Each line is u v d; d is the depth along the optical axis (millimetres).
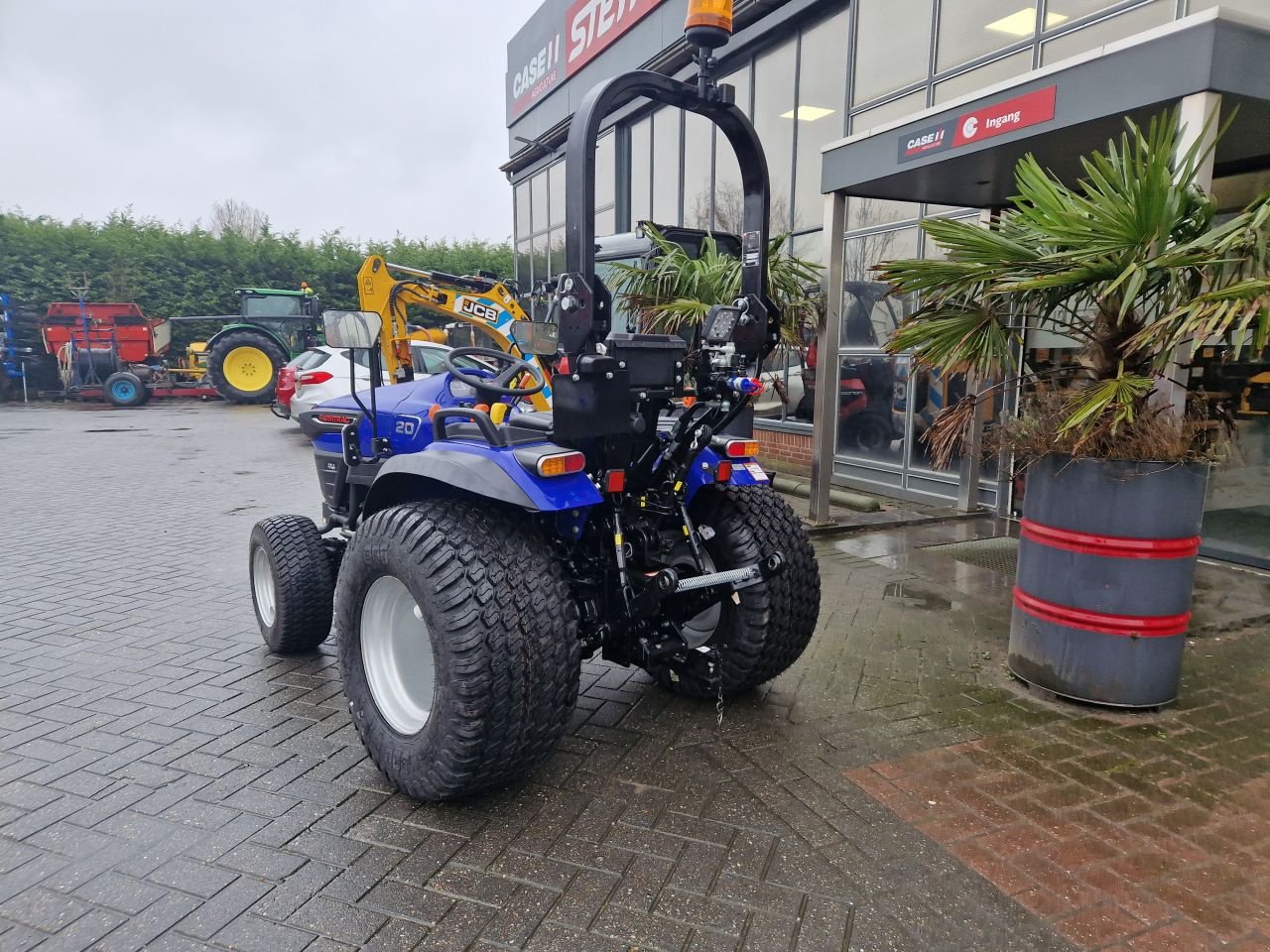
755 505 3311
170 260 23562
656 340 2746
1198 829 2543
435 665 2531
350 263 25281
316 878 2305
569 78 13984
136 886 2270
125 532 6750
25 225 22438
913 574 5320
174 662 3920
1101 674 3322
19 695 3537
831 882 2293
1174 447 3119
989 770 2898
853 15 7957
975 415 4875
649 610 2740
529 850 2438
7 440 12781
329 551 3908
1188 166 2977
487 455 2641
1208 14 3412
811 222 8922
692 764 2945
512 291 6898
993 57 6535
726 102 2688
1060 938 2080
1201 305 2680
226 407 19297
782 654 3330
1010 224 3686
